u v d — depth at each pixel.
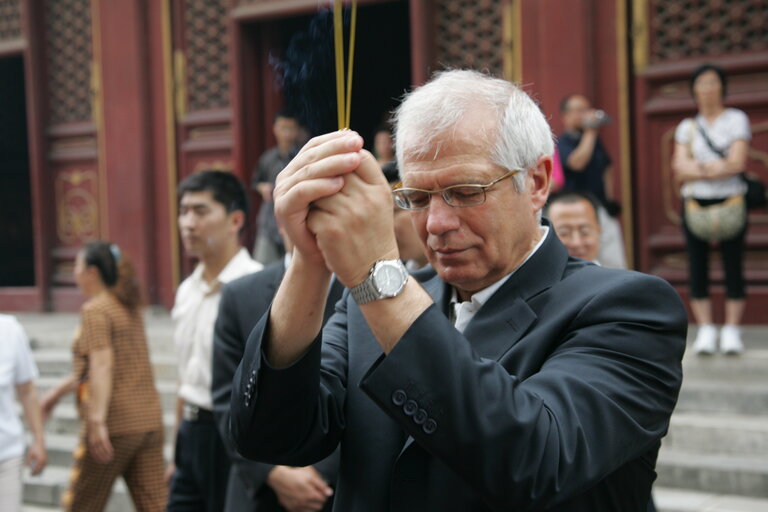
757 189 5.79
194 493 3.73
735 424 5.11
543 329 1.75
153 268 9.30
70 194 9.83
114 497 5.96
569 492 1.51
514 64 7.54
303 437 1.75
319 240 1.47
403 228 3.10
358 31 11.61
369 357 1.88
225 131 9.00
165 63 9.15
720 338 6.39
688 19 6.95
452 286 2.00
